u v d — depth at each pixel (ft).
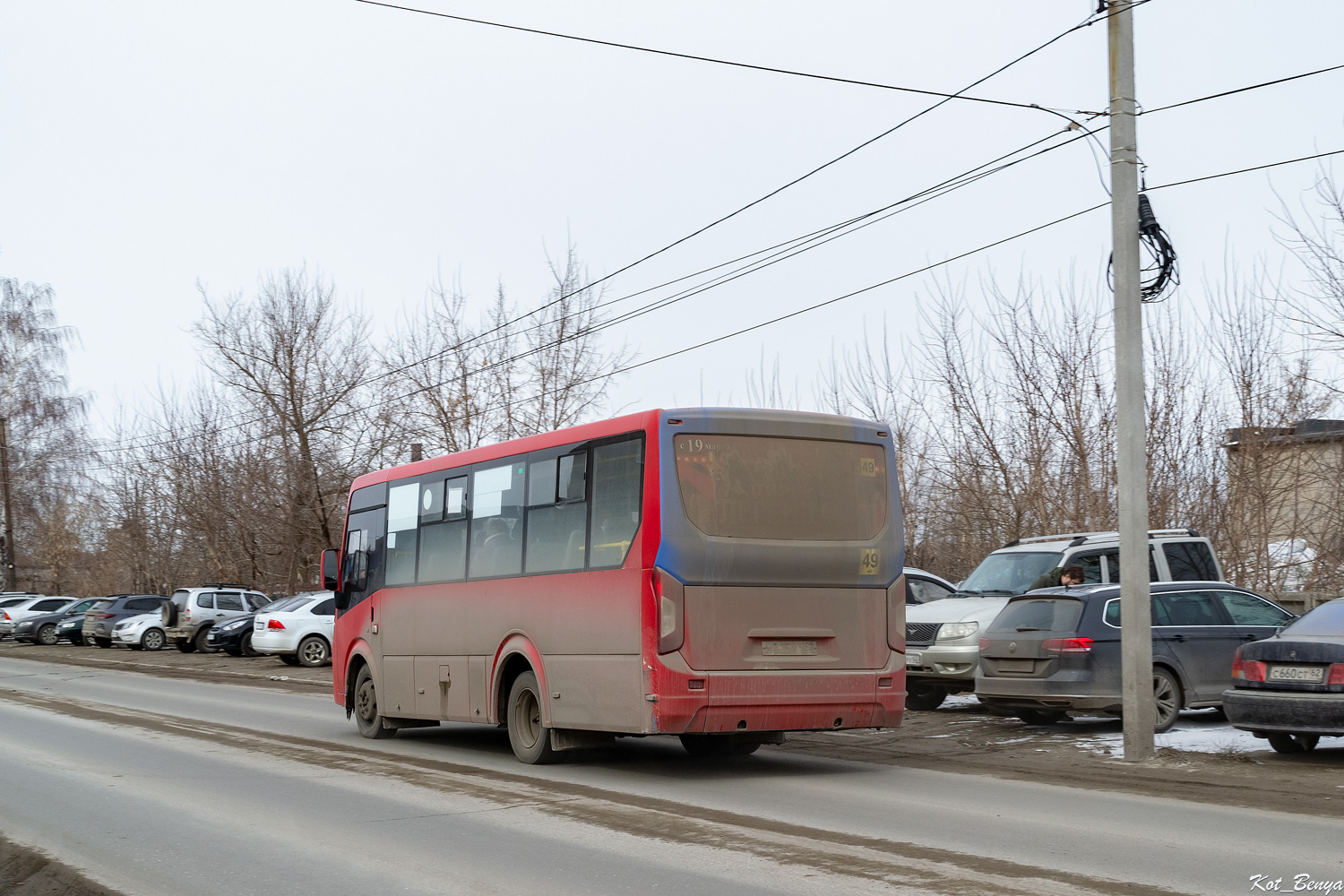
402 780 34.22
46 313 187.93
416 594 45.03
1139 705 36.04
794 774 35.04
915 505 93.25
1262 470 66.64
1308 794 29.91
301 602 99.60
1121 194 37.81
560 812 28.22
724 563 33.14
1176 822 26.07
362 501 50.60
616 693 33.53
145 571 174.70
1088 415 74.33
